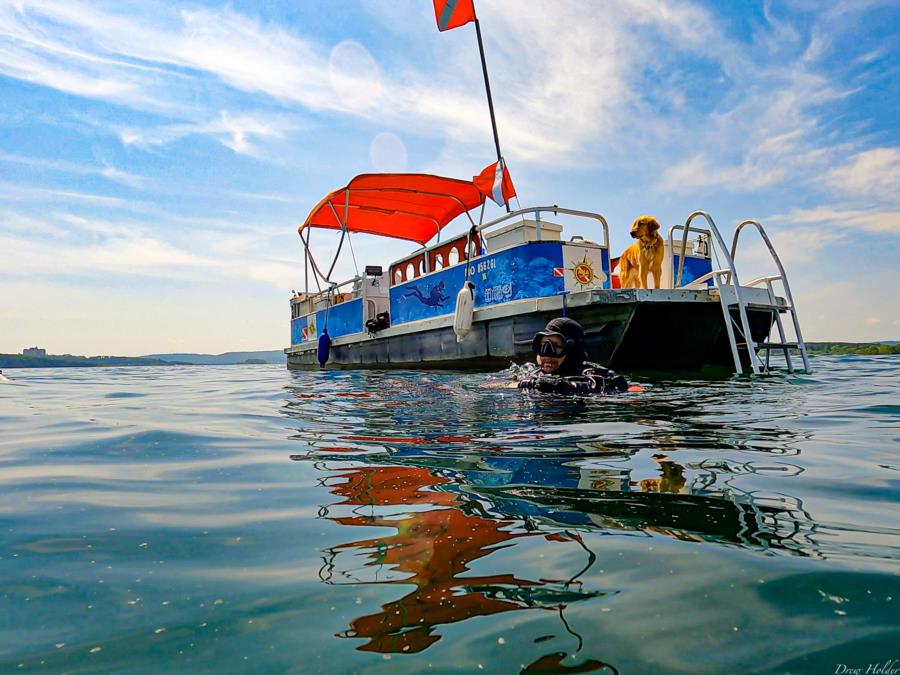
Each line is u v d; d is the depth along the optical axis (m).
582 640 0.92
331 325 14.62
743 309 7.15
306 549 1.37
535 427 3.08
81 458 2.59
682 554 1.28
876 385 5.59
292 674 0.85
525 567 1.22
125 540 1.46
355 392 5.59
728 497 1.73
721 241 7.41
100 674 0.86
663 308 7.26
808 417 3.40
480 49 10.09
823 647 0.89
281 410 4.33
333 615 1.03
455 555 1.30
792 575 1.15
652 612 1.01
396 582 1.16
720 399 4.32
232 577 1.21
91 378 12.65
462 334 9.05
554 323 4.75
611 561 1.24
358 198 12.00
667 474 2.01
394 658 0.88
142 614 1.05
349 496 1.83
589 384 4.54
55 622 1.02
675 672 0.83
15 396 6.90
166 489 1.99
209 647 0.93
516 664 0.86
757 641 0.91
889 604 1.03
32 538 1.48
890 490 1.79
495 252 8.85
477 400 4.31
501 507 1.66
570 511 1.61
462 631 0.96
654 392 4.81
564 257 8.29
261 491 1.93
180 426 3.56
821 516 1.54
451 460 2.31
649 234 8.30
